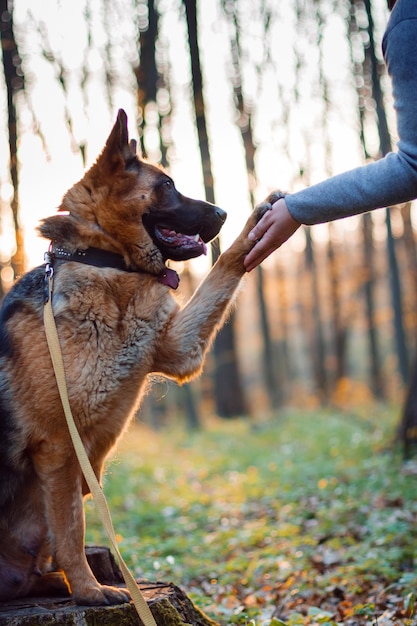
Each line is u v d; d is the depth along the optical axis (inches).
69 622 109.5
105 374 117.1
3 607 116.3
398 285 849.5
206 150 434.6
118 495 346.0
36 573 125.2
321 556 211.5
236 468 461.4
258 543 247.6
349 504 268.5
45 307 114.0
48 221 127.0
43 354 113.4
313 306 1061.8
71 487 114.7
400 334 866.1
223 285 128.5
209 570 211.6
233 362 845.2
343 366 1058.1
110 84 364.5
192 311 127.3
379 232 928.9
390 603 158.1
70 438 114.3
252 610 165.0
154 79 391.2
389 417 563.5
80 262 123.2
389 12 99.9
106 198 127.0
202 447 589.9
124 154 129.0
